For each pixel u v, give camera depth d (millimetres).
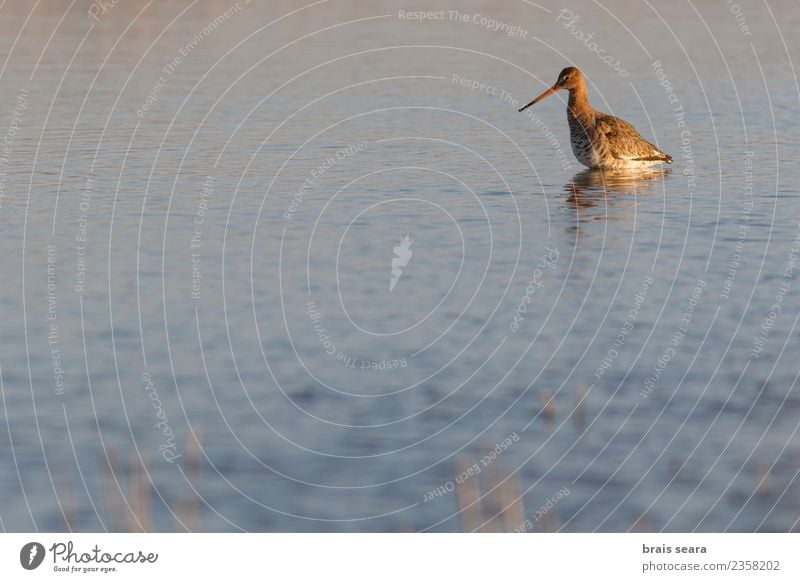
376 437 13062
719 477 12078
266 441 12969
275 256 19703
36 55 41344
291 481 12086
